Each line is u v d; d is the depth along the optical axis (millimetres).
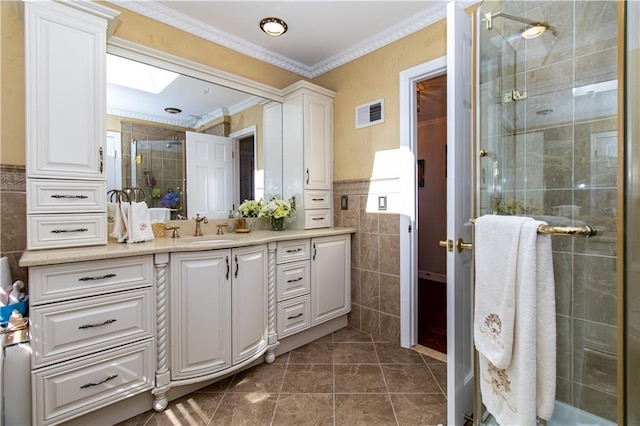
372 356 2215
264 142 2754
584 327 1311
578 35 1335
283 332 2209
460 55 1427
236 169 2586
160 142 2195
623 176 869
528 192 1454
